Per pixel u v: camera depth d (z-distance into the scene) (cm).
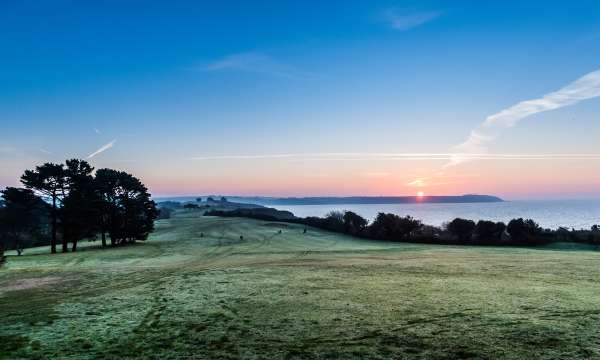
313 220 8750
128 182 6041
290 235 7031
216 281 2238
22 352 1173
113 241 6003
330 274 2423
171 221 9662
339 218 8275
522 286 1997
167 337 1281
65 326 1416
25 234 6700
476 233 6091
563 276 2328
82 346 1216
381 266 2812
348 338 1230
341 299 1728
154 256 4316
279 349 1155
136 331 1351
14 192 5362
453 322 1362
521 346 1130
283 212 13050
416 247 5256
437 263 2994
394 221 6831
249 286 2056
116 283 2344
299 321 1411
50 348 1202
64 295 2012
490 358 1058
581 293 1809
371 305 1614
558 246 5300
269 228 8019
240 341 1227
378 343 1184
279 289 1964
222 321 1437
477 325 1322
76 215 5419
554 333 1226
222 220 9569
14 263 3838
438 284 2064
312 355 1108
